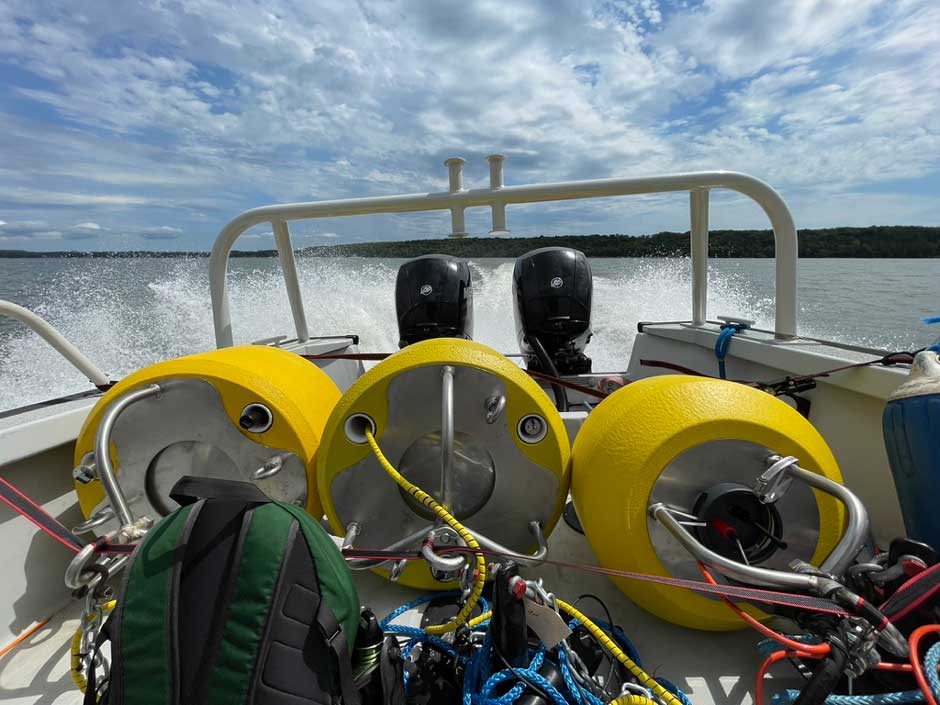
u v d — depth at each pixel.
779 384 1.77
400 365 1.24
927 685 0.83
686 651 1.25
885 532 1.56
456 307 2.99
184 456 1.36
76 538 1.04
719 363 2.38
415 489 1.15
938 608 0.97
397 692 0.96
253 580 0.77
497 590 0.98
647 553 1.18
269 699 0.72
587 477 1.27
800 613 1.00
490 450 1.28
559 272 2.91
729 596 1.04
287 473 1.37
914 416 1.07
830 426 1.76
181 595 0.77
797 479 1.12
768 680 1.17
